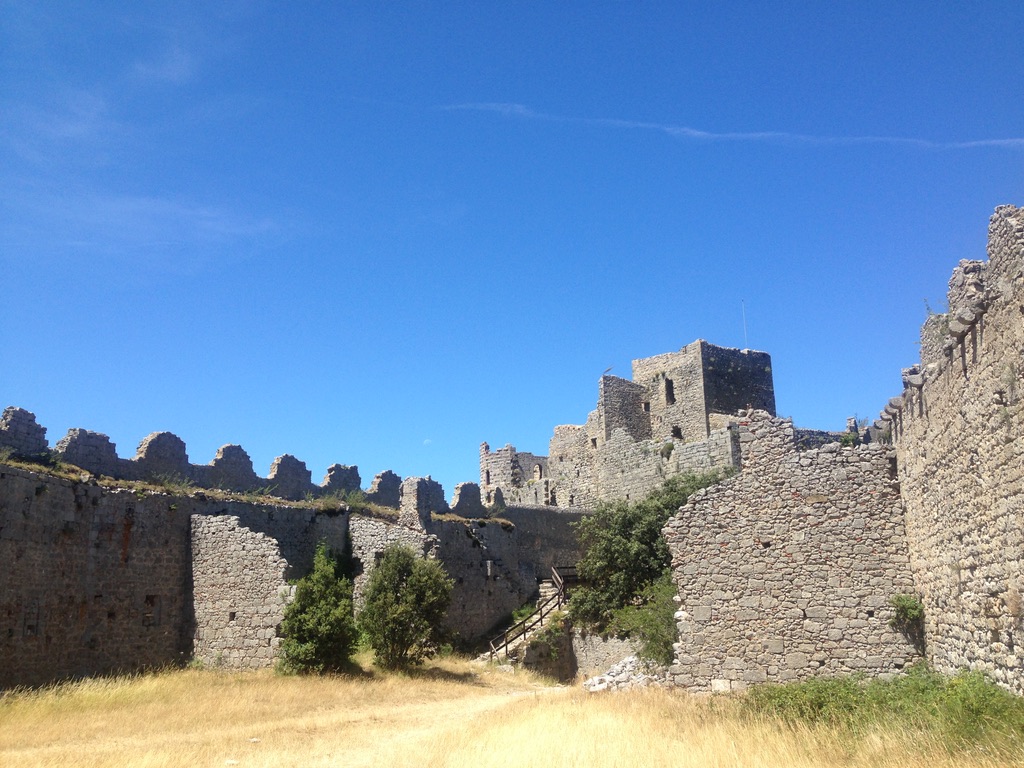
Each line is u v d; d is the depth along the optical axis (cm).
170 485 3616
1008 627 1455
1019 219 1392
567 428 7281
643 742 1630
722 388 6425
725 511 2327
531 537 5172
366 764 1689
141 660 3234
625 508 3950
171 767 1641
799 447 2375
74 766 1628
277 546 3403
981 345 1533
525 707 2445
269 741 2027
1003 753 1288
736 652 2238
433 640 3644
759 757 1463
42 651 2842
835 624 2175
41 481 2923
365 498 4669
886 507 2202
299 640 3225
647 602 3447
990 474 1507
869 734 1522
